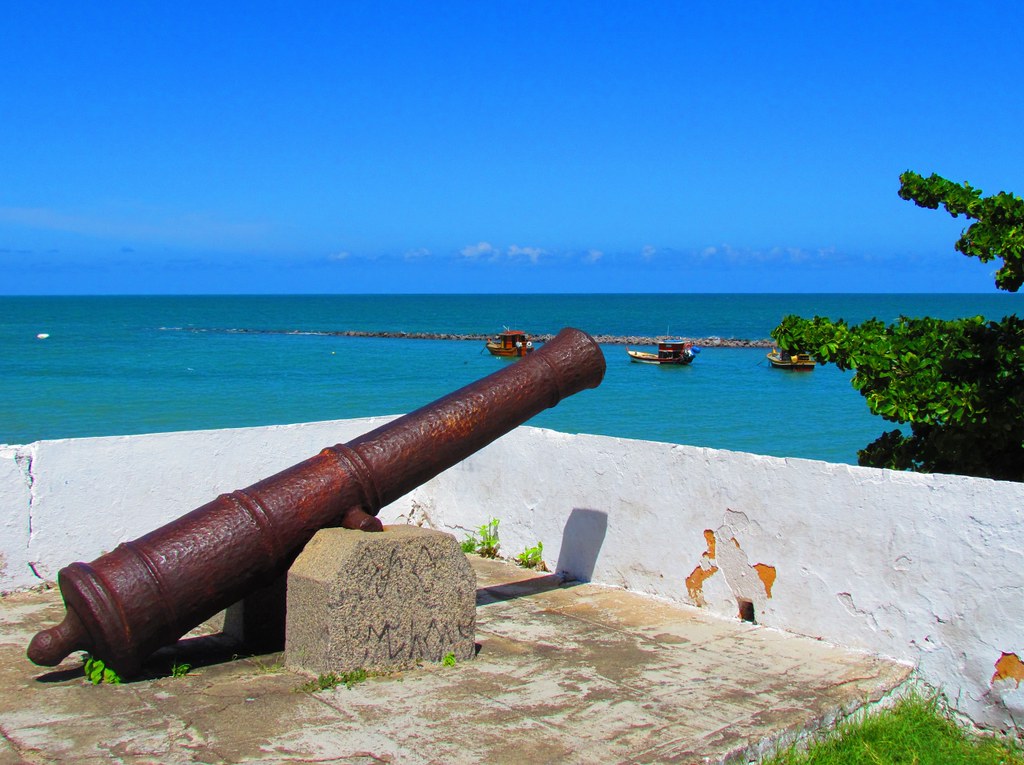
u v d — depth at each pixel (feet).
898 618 16.34
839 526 17.25
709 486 19.57
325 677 15.11
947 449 21.13
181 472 23.40
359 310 564.71
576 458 22.75
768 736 13.20
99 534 22.16
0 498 20.79
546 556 23.63
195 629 18.44
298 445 25.41
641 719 13.73
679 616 19.26
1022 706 14.64
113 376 138.21
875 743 13.91
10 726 13.47
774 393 113.80
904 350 21.65
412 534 16.03
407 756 12.44
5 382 126.21
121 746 12.76
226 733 13.19
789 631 18.04
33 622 18.75
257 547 15.67
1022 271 20.43
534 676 15.60
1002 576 14.97
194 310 575.79
